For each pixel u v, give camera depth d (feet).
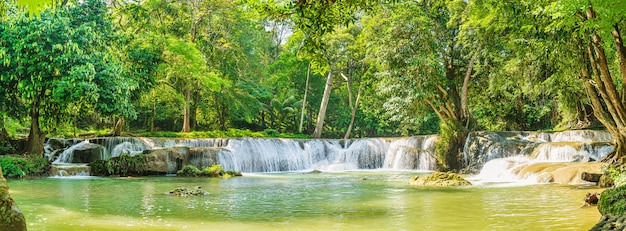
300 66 157.28
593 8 38.73
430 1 98.17
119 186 57.41
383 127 163.73
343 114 165.37
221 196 47.42
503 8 57.88
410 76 90.27
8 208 18.57
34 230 28.32
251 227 29.76
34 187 54.90
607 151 71.26
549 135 88.33
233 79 137.18
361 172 92.38
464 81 97.71
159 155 78.59
